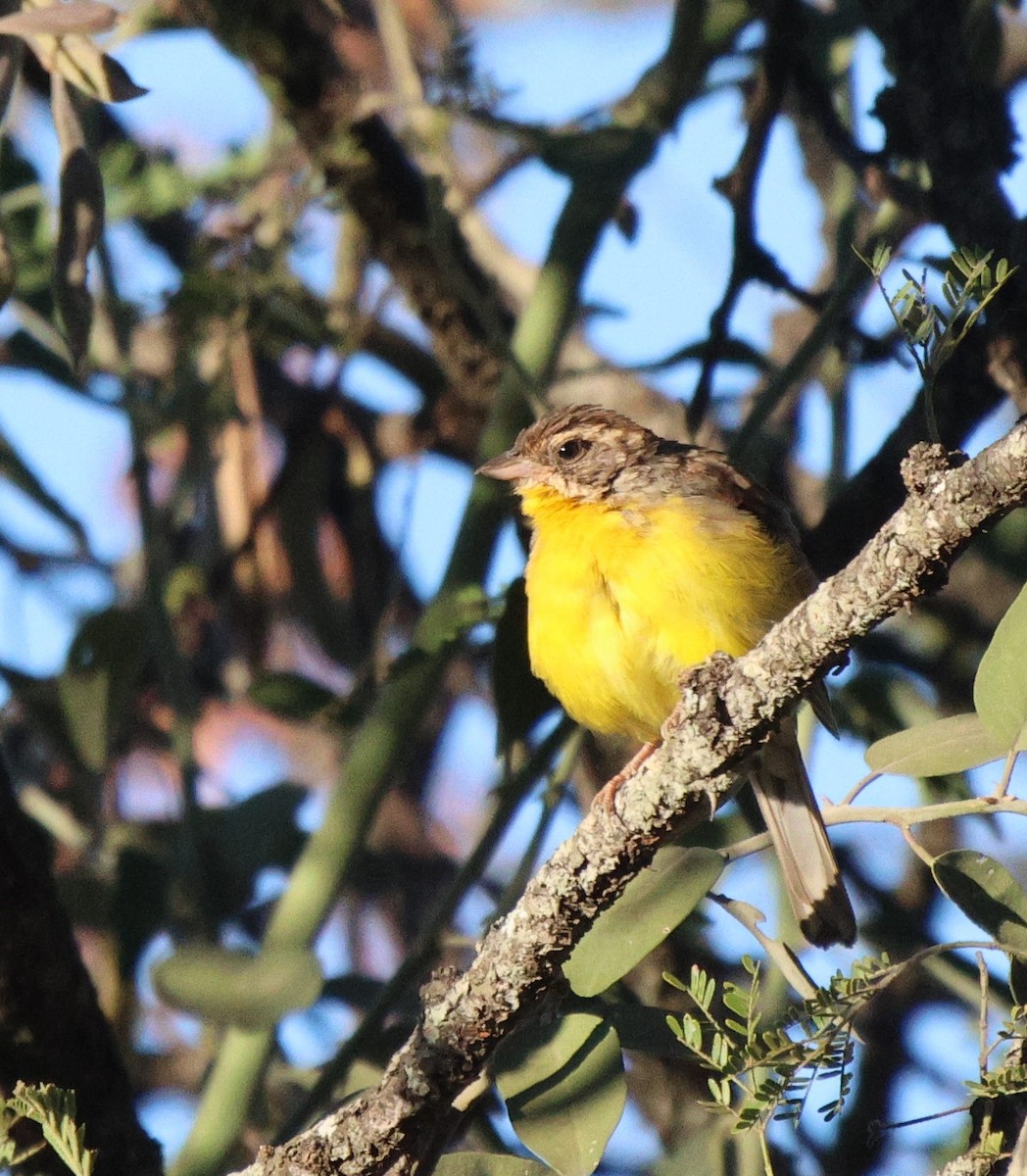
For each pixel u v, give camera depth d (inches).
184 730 407.2
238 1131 361.4
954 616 450.6
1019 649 260.8
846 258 430.0
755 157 417.7
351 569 518.6
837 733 367.9
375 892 507.8
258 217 455.5
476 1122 375.2
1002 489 219.0
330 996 381.4
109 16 291.3
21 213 479.5
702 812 266.4
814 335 404.8
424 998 274.2
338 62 472.1
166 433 482.3
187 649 511.5
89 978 352.2
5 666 456.4
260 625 502.6
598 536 376.5
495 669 399.9
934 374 230.4
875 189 420.5
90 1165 245.4
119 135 530.3
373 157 480.7
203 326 464.8
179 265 530.6
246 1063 365.1
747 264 418.0
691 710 258.5
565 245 433.4
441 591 415.2
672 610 369.1
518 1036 281.9
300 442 481.1
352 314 494.0
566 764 381.4
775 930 417.4
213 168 492.7
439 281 502.0
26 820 346.3
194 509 517.7
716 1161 369.4
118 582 504.1
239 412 480.4
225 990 307.3
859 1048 428.8
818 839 366.6
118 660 427.2
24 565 506.9
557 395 571.2
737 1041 263.0
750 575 371.6
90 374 488.7
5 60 317.7
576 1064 278.2
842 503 407.2
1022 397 380.5
